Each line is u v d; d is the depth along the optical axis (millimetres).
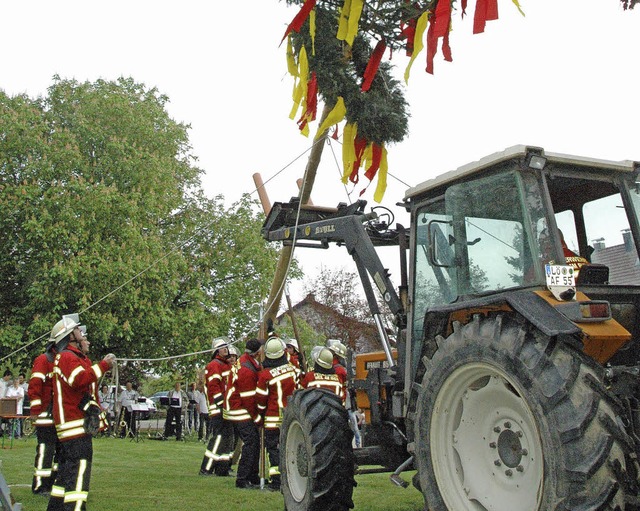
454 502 4043
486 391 3994
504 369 3693
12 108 21953
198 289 22656
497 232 4281
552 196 4844
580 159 4406
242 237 24328
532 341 3660
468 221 4480
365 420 6492
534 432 3686
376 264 5906
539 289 3982
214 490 8039
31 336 19938
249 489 8133
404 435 5617
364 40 5480
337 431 5398
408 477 9586
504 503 3818
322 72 5227
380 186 5637
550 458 3395
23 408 18094
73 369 5816
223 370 9828
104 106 22797
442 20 3738
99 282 20047
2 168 20875
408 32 4430
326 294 28984
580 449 3307
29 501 7043
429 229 4637
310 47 5141
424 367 4633
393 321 5785
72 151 20906
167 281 21688
